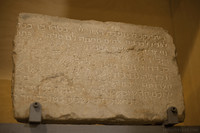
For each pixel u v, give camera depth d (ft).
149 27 2.96
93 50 2.72
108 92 2.60
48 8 3.87
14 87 2.45
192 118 3.52
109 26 2.84
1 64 3.50
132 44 2.83
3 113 3.30
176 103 2.70
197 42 3.58
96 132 2.47
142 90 2.68
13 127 2.38
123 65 2.72
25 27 2.65
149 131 2.57
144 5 4.19
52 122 2.50
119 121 2.56
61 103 2.49
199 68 3.48
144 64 2.78
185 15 3.91
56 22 2.73
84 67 2.64
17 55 2.55
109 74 2.67
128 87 2.66
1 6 3.74
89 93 2.57
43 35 2.66
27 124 2.41
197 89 3.49
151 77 2.74
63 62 2.61
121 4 4.13
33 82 2.50
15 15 3.74
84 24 2.79
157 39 2.92
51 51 2.62
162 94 2.71
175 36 4.10
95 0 4.07
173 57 2.89
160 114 2.62
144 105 2.63
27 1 3.84
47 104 2.46
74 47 2.68
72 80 2.58
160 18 4.17
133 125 2.57
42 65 2.56
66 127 2.44
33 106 2.39
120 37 2.82
